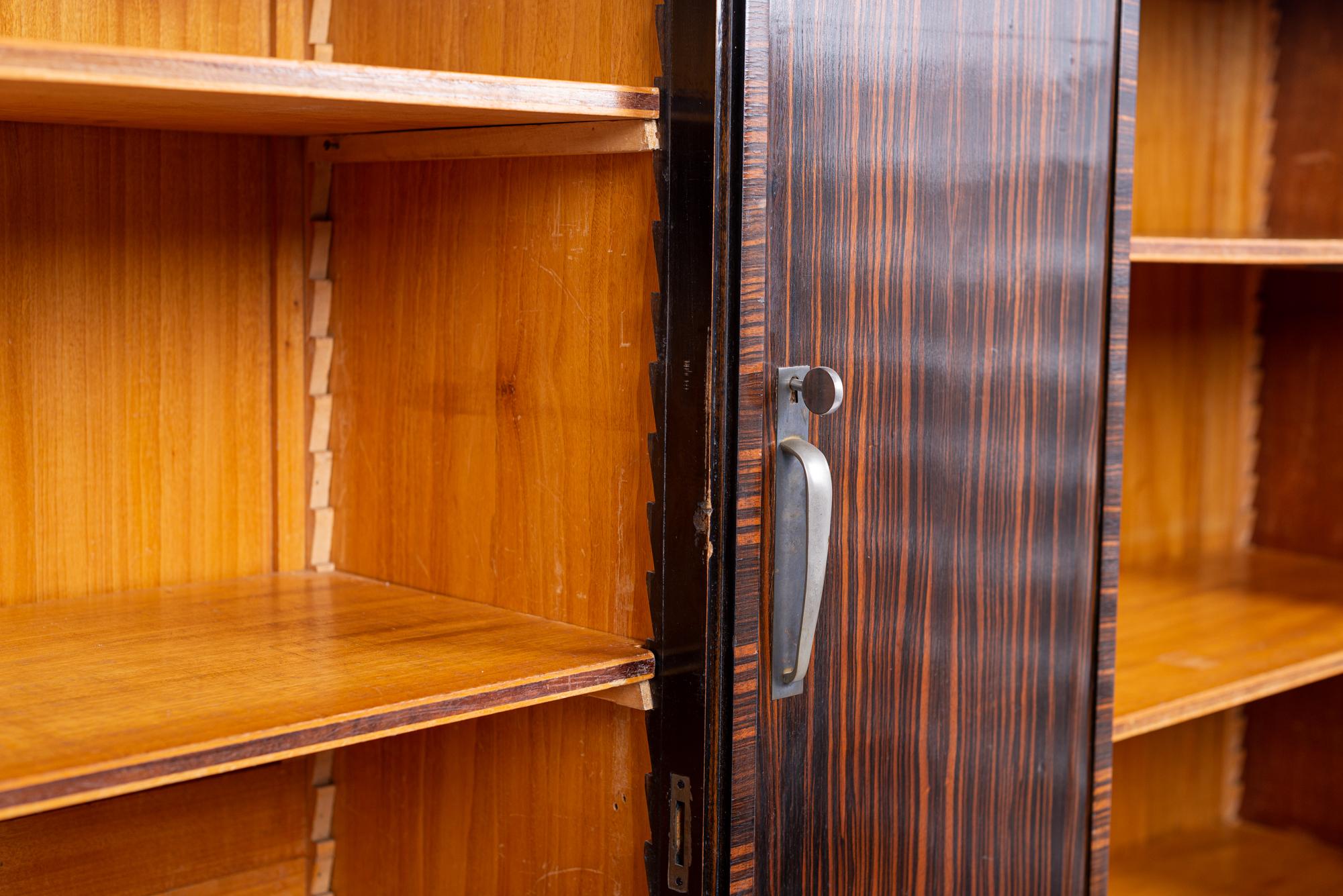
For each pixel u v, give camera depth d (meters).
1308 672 1.58
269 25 1.29
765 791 1.08
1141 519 2.07
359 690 0.94
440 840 1.27
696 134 1.00
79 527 1.23
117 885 1.26
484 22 1.17
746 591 1.04
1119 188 1.31
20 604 1.19
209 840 1.32
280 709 0.90
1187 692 1.46
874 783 1.17
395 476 1.29
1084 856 1.37
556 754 1.16
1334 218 2.01
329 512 1.36
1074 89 1.26
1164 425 2.07
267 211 1.32
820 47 1.05
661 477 1.05
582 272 1.10
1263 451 2.17
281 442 1.34
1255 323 2.15
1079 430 1.31
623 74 1.06
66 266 1.20
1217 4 2.02
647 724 1.08
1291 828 2.10
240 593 1.25
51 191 1.18
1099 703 1.36
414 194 1.24
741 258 1.00
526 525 1.16
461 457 1.22
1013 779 1.29
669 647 1.05
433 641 1.08
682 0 1.00
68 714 0.88
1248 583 1.95
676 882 1.06
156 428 1.27
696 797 1.04
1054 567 1.30
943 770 1.22
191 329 1.28
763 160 1.01
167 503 1.28
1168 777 2.09
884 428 1.13
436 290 1.23
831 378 1.01
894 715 1.17
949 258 1.17
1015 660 1.28
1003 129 1.20
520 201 1.14
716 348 1.01
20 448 1.18
